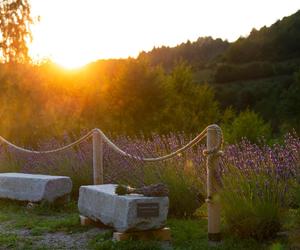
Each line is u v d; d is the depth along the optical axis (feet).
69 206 31.86
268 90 250.78
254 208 21.08
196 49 419.13
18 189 32.96
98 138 31.78
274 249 17.61
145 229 21.83
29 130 59.57
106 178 32.73
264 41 362.12
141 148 30.94
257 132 90.99
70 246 21.97
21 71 67.87
